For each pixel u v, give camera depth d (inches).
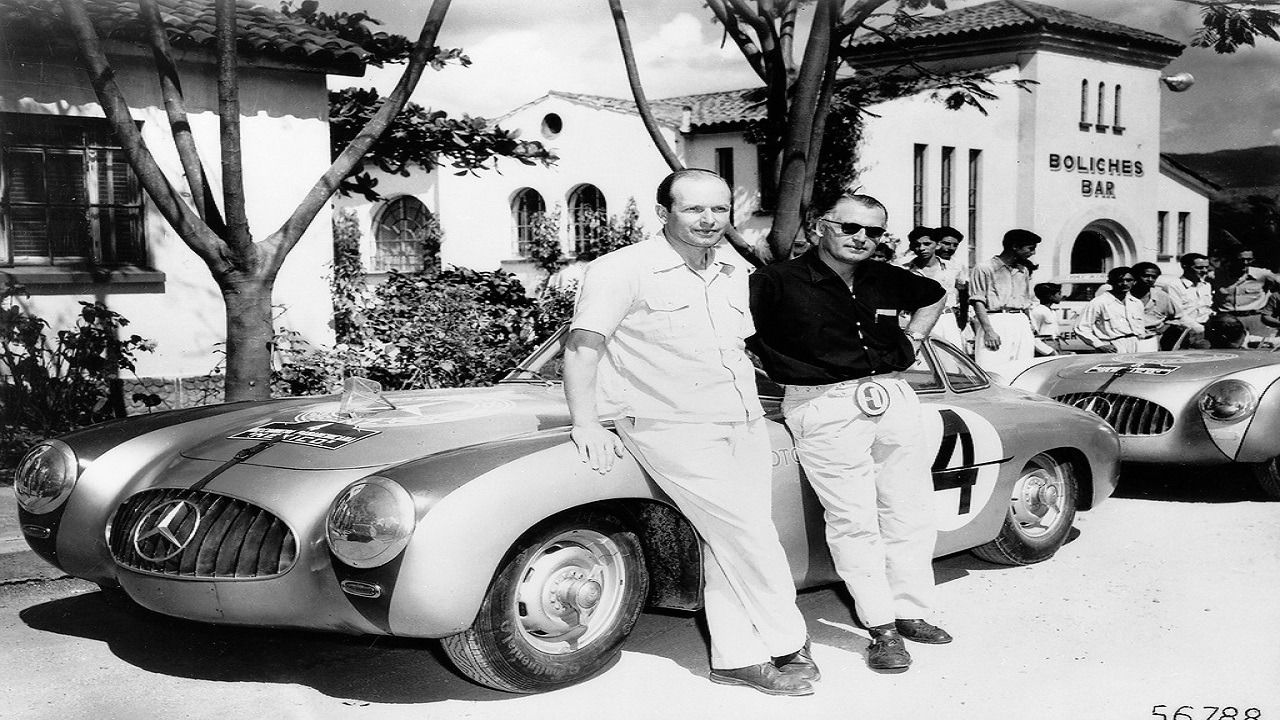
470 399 164.2
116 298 337.4
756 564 133.9
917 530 152.9
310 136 374.3
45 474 152.9
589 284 130.3
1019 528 191.5
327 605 126.3
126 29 318.0
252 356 238.2
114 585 153.9
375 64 400.5
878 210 141.9
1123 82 764.6
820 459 145.4
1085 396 257.8
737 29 308.5
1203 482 273.3
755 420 135.0
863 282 149.0
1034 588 181.6
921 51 694.5
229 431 153.4
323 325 376.5
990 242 737.6
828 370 144.0
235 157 230.4
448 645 128.3
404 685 140.9
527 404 161.8
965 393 184.5
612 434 134.6
